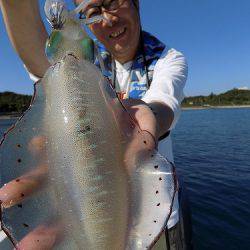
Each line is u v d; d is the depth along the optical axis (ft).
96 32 2.08
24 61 1.72
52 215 0.90
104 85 1.01
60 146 0.93
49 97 0.98
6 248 1.97
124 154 0.94
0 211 0.86
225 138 22.85
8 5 1.55
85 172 0.91
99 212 0.89
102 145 0.93
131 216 0.89
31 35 1.64
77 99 0.96
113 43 2.09
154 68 2.02
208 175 11.37
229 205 8.04
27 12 1.59
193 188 9.68
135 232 0.88
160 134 1.40
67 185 0.91
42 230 0.89
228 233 6.53
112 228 0.89
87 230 0.89
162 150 2.06
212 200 8.46
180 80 1.76
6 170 0.90
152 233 0.86
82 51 1.07
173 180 0.88
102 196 0.90
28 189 0.89
